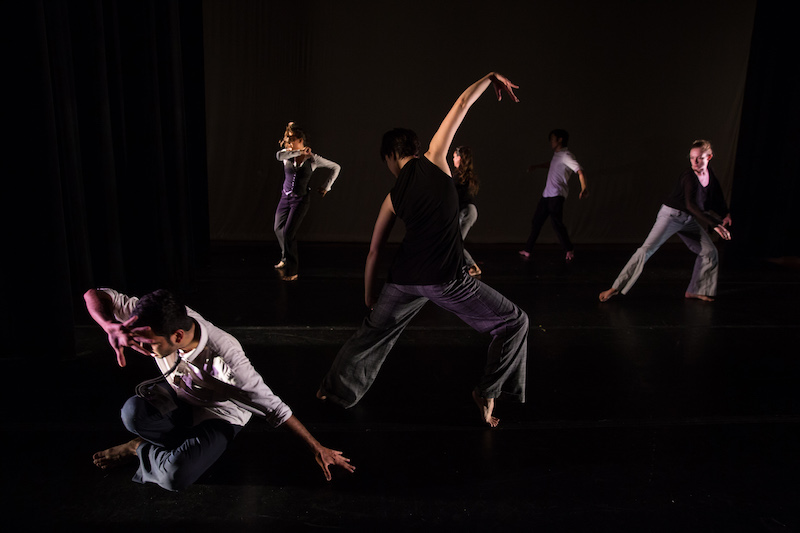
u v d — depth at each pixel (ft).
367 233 26.63
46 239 11.69
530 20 25.25
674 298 18.48
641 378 12.43
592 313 16.79
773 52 22.99
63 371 11.75
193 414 8.14
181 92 16.69
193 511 7.80
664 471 9.05
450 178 9.29
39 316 11.99
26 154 11.32
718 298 18.60
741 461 9.39
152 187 16.63
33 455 8.91
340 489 8.38
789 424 10.64
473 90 9.42
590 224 27.35
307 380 11.85
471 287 9.54
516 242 27.22
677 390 11.91
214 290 18.02
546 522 7.82
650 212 27.35
